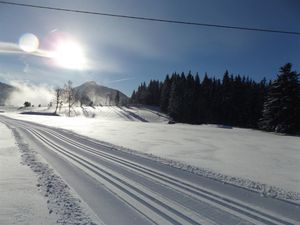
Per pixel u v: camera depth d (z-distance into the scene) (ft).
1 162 41.24
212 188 31.94
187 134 119.24
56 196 25.70
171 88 353.31
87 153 55.52
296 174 44.11
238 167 48.26
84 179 33.35
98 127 138.72
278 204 27.20
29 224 19.13
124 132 115.44
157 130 134.00
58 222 19.67
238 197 28.86
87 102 454.40
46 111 348.79
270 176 41.70
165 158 53.98
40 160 45.03
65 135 94.89
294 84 165.58
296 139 119.14
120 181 32.96
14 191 26.66
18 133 94.07
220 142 92.53
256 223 21.81
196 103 311.88
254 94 278.46
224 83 323.78
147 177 35.73
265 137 123.75
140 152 59.31
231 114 300.61
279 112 164.86
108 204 24.47
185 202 26.08
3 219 19.79
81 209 22.72
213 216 22.82
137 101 468.34
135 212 22.80
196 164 49.21
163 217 22.02
